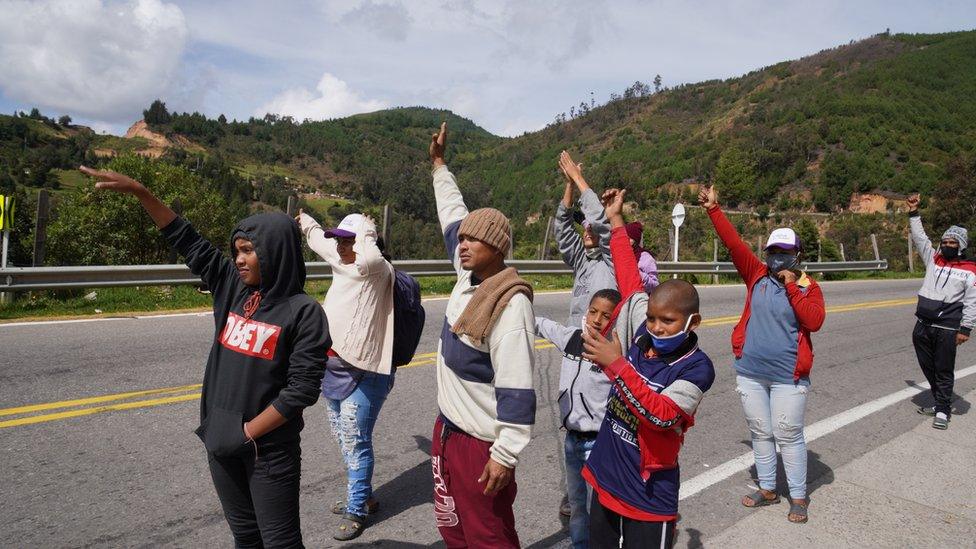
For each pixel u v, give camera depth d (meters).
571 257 3.81
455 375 2.50
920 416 6.34
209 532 3.52
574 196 3.83
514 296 2.41
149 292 10.01
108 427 4.84
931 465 5.04
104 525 3.52
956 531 3.97
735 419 6.02
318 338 2.41
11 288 8.18
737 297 15.00
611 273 3.60
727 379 7.45
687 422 2.48
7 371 6.00
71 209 37.84
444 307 10.79
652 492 2.52
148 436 4.73
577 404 3.18
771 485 4.25
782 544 3.74
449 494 2.59
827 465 4.98
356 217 3.77
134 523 3.56
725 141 171.00
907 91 178.25
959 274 5.88
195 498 3.88
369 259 3.56
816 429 5.80
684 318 2.50
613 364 2.44
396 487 4.26
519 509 4.04
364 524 3.70
